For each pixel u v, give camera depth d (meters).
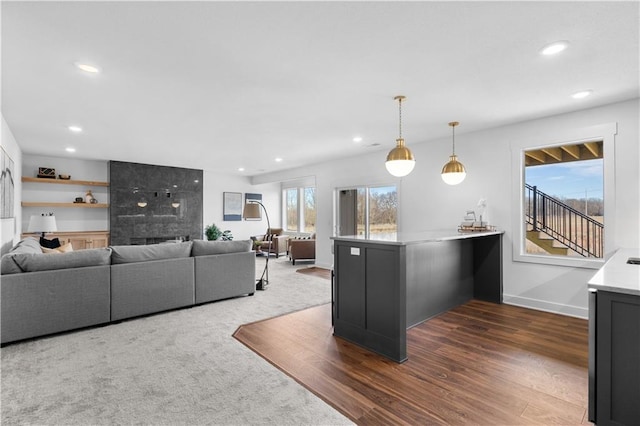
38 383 2.18
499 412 1.90
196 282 4.02
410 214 5.22
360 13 1.82
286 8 1.77
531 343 2.90
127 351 2.71
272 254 9.09
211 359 2.57
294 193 10.15
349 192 6.59
